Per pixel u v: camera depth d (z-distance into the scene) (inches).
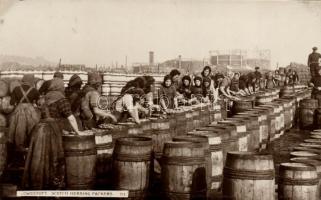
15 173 239.6
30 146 219.5
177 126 346.3
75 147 213.0
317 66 542.6
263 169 180.1
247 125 328.5
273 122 425.4
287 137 456.8
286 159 318.7
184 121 353.7
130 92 300.7
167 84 378.9
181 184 200.4
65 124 237.0
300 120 511.5
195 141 213.8
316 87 543.5
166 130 285.0
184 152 200.7
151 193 214.4
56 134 221.6
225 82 545.6
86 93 272.1
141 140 221.6
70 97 273.9
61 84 230.2
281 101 507.8
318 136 284.8
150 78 323.0
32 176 216.7
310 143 261.4
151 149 215.9
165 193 205.2
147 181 212.2
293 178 187.8
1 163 237.3
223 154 258.4
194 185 201.8
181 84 446.6
